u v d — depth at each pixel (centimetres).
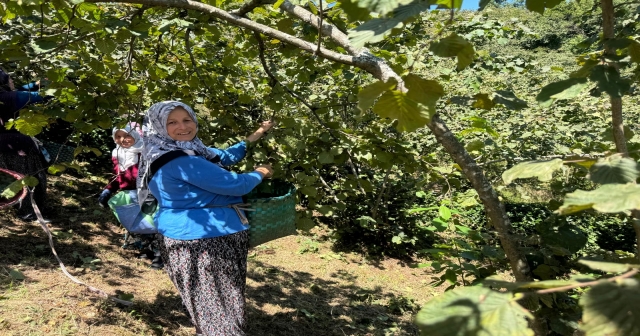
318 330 392
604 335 53
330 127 291
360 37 83
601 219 930
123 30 214
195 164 229
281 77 394
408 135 672
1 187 365
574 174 180
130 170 392
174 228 231
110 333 301
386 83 87
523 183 562
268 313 405
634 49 117
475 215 707
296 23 284
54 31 248
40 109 256
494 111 749
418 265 205
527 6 107
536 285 62
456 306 61
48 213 507
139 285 395
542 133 613
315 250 668
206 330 228
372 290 542
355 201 697
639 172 82
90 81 268
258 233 251
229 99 349
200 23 285
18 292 327
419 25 377
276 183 296
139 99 312
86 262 414
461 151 160
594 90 131
